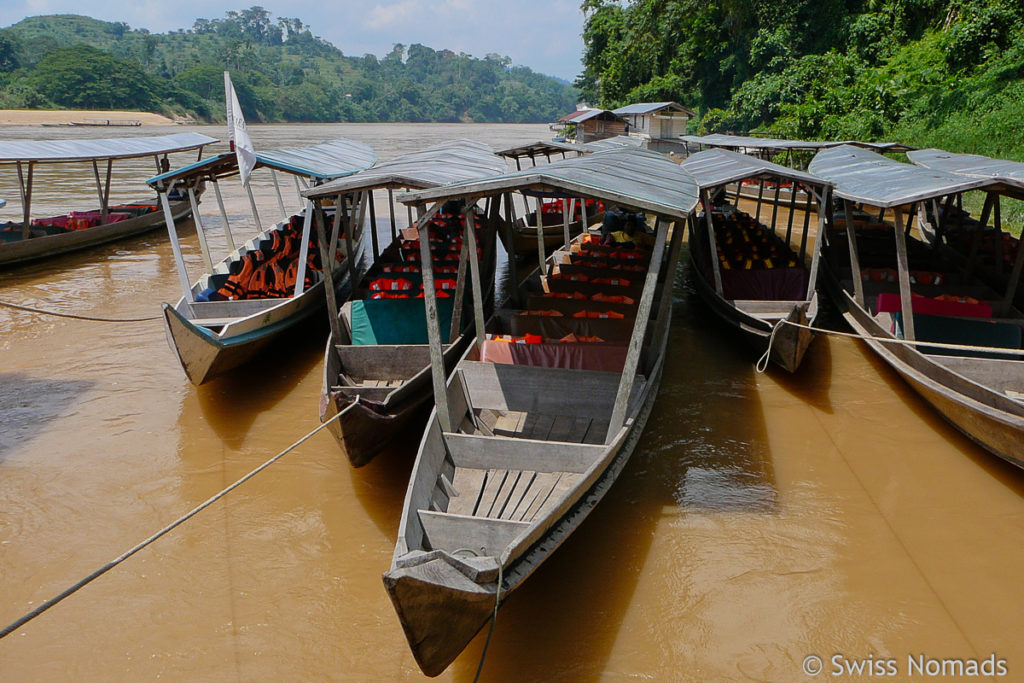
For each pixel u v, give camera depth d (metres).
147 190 27.00
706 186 10.64
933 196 8.62
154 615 5.79
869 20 32.97
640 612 5.83
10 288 14.16
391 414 7.24
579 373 7.52
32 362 10.52
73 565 6.30
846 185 10.95
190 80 127.19
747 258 12.29
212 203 24.45
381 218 21.83
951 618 5.74
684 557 6.43
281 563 6.38
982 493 7.28
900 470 7.71
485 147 14.88
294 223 15.25
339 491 7.42
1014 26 25.89
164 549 6.52
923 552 6.46
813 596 5.98
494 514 5.88
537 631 5.63
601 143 19.61
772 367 10.37
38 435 8.41
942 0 30.98
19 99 101.31
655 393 7.93
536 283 11.34
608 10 53.03
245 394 9.57
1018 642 5.52
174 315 7.70
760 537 6.68
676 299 13.74
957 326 9.20
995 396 7.07
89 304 13.27
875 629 5.65
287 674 5.27
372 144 60.41
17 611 5.79
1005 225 16.59
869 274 11.41
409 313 9.59
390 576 3.84
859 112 27.72
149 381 9.90
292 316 10.30
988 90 23.72
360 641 5.57
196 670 5.30
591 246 13.27
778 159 27.06
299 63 194.12
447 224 15.44
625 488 7.45
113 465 7.81
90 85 106.19
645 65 49.09
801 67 33.62
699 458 8.00
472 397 7.73
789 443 8.28
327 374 7.80
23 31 175.38
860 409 9.04
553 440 7.23
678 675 5.26
